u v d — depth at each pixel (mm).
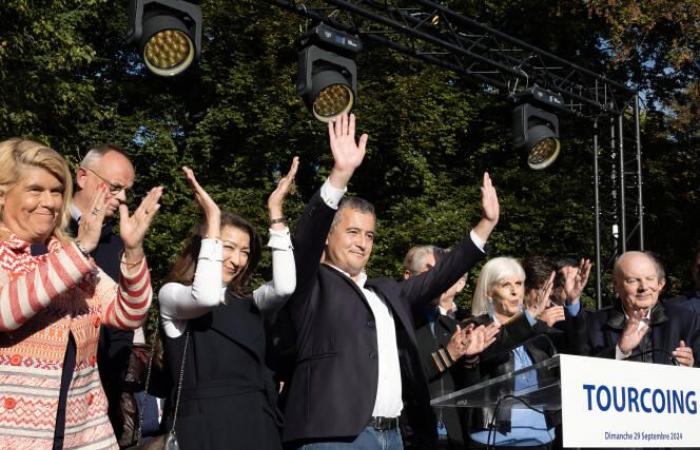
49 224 3031
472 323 4992
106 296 3293
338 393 3768
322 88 7734
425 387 4070
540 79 10078
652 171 15961
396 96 15312
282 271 3773
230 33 16797
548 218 15781
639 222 11352
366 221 4203
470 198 15844
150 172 15742
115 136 15703
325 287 3979
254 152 16000
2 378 2848
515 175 16172
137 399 5211
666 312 5387
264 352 3795
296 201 15375
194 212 15070
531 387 3820
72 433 2996
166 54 6906
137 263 3223
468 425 4734
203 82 16812
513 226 15445
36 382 2883
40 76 13445
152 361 3846
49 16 13625
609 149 11781
